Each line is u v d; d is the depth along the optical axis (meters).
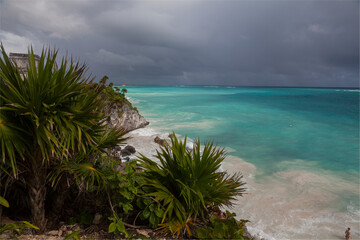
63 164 3.33
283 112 47.44
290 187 13.59
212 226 3.60
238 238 3.22
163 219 3.46
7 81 2.81
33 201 3.28
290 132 29.06
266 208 11.29
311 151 21.34
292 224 10.17
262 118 39.00
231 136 25.61
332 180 14.76
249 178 14.62
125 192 3.43
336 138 26.86
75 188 4.15
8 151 2.74
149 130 24.72
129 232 3.52
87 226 3.72
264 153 20.12
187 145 18.17
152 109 44.59
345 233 9.42
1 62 3.02
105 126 3.94
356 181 14.62
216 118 36.62
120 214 3.92
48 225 3.63
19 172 3.17
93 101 3.52
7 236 3.13
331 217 10.77
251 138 25.25
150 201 3.61
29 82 2.93
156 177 4.14
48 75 3.05
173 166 4.20
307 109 54.09
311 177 15.04
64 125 3.16
